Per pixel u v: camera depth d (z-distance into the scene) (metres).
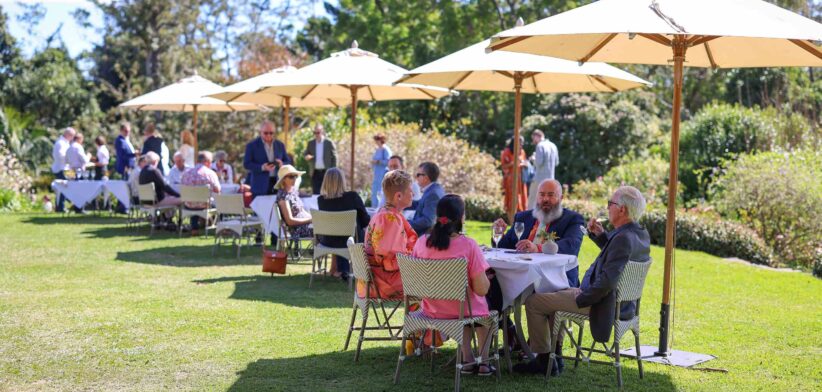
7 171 17.50
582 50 5.59
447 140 17.81
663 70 26.89
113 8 29.95
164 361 5.24
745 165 12.91
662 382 4.93
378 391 4.65
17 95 28.84
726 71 23.47
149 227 13.16
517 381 4.90
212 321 6.39
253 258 9.98
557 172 21.14
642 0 4.84
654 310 7.24
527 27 4.69
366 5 28.59
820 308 7.44
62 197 15.25
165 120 28.62
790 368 5.31
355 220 7.78
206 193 11.55
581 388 4.77
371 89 10.92
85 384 4.73
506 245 6.04
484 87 8.69
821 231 11.73
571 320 4.97
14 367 5.07
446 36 25.59
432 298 4.66
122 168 15.28
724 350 5.80
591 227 5.39
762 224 12.22
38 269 8.82
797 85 19.19
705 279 9.02
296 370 5.07
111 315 6.56
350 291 7.81
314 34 37.72
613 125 20.55
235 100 12.77
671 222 5.51
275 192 11.48
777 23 4.52
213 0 32.97
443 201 4.78
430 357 5.43
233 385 4.73
